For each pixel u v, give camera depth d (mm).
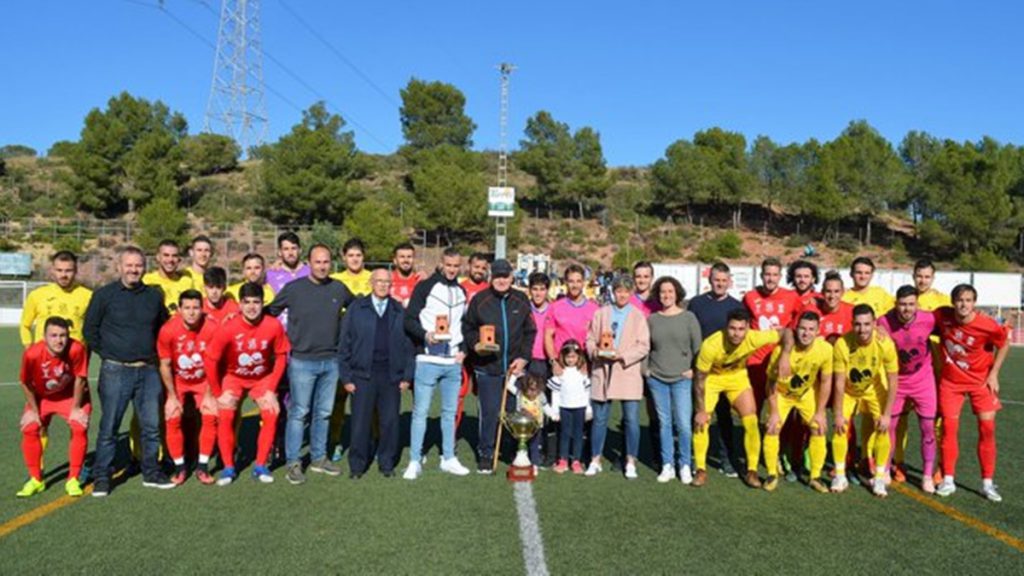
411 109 72312
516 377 6812
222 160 61844
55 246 38438
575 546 4777
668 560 4562
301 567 4383
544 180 58844
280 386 6910
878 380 6133
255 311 6086
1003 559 4648
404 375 6516
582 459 7242
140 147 49281
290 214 47906
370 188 62375
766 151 61438
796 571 4414
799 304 6957
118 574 4262
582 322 6855
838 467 6148
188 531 4984
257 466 6336
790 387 6203
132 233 42281
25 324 6465
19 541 4777
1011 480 6531
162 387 6117
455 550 4680
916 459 7410
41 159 64562
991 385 6012
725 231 57281
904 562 4578
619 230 55000
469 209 47750
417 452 6508
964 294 5855
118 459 7016
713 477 6625
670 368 6445
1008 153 57031
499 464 6980
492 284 6578
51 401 5855
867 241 55125
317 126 63062
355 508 5527
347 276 7758
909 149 66000
